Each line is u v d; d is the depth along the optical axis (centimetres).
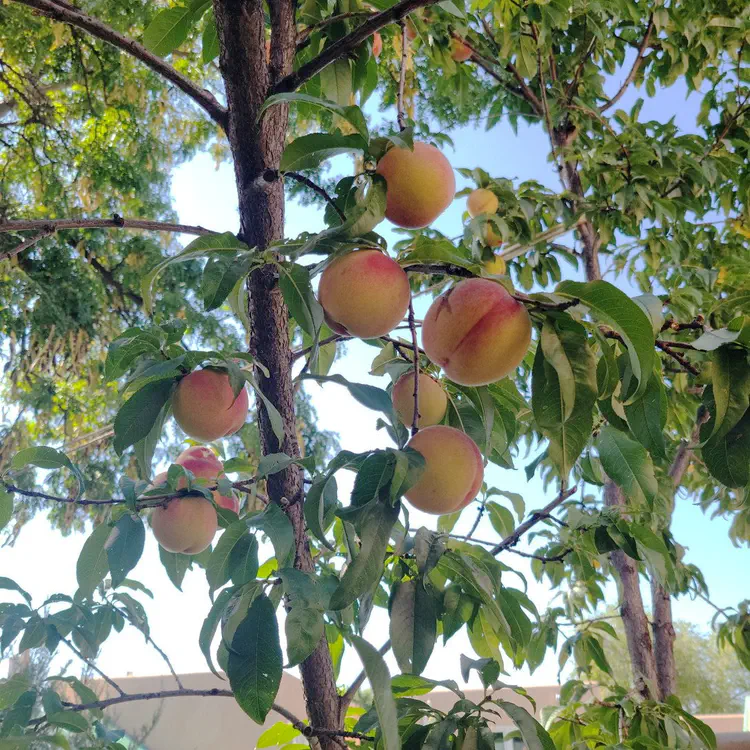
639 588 327
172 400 141
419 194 125
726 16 407
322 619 105
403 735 128
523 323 107
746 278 305
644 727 243
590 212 335
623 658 1005
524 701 523
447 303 112
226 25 132
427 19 336
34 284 631
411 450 107
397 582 144
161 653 161
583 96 421
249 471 173
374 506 103
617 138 328
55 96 772
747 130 395
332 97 181
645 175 326
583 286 101
